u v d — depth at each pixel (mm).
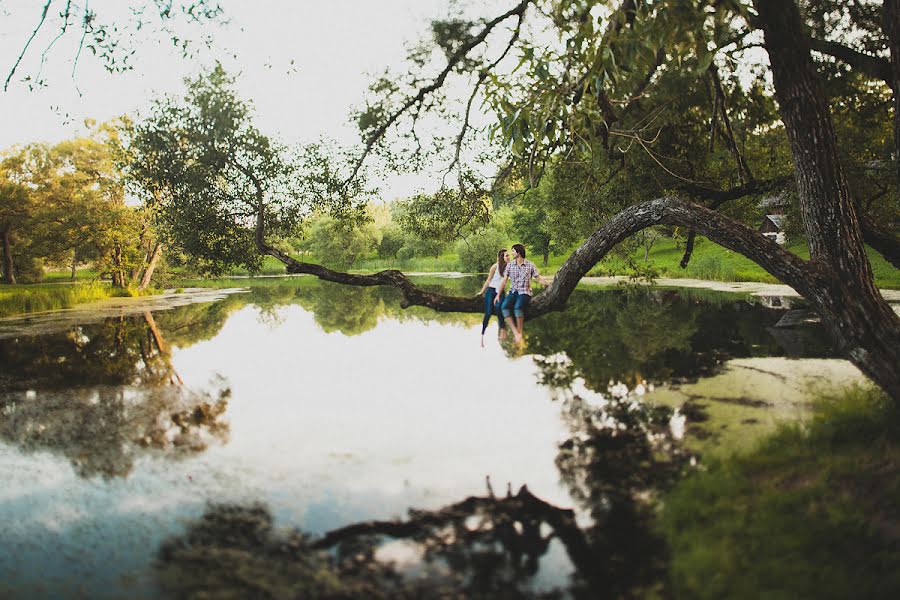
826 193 5059
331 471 5145
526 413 6836
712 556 3211
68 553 3707
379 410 7242
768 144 12289
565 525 3920
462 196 10453
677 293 23984
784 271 5246
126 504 4496
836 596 2766
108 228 35656
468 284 35406
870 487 3613
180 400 8031
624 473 4762
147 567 3510
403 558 3555
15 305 22797
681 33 3975
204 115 8102
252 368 10445
